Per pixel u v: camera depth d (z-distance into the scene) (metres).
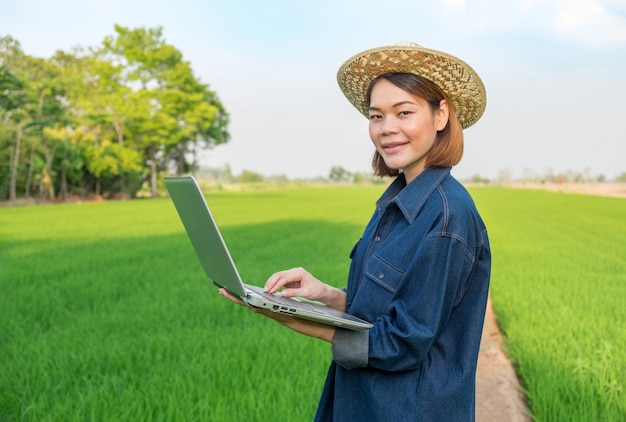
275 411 4.50
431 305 1.90
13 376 5.54
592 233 21.23
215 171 151.88
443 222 1.94
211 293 9.80
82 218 32.91
